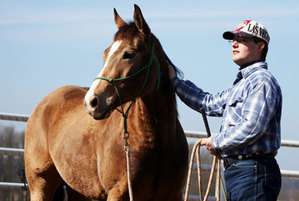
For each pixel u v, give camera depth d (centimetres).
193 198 1672
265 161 845
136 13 998
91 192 1148
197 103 992
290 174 1695
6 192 1606
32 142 1334
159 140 1014
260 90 825
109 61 976
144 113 1004
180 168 1051
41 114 1331
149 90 998
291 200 1728
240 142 823
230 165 855
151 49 1006
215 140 848
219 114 964
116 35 1002
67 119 1245
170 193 1052
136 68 980
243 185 842
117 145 1035
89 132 1132
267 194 843
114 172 1038
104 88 958
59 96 1330
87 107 951
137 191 1024
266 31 873
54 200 1342
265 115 817
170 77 1030
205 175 1717
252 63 866
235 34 870
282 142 1688
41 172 1313
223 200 1642
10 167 1666
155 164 1018
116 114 1063
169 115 1023
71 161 1175
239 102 848
